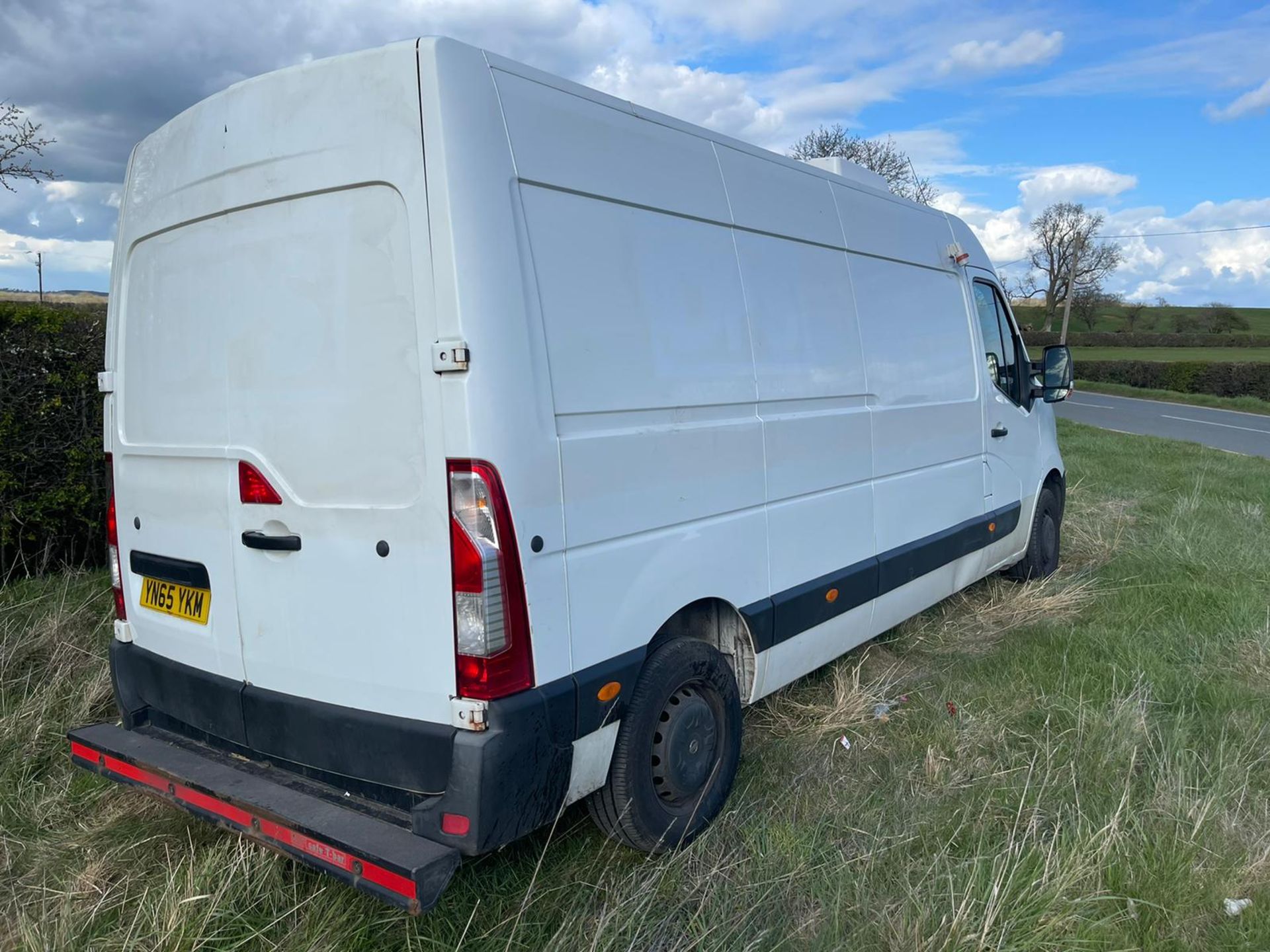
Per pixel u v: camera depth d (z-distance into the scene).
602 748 2.88
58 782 3.70
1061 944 2.65
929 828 3.30
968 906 2.72
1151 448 17.06
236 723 3.05
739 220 3.59
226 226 2.95
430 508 2.52
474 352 2.44
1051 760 3.74
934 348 5.12
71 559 6.04
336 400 2.70
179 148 3.12
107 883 3.04
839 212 4.36
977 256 5.90
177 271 3.15
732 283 3.52
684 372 3.21
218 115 2.96
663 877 3.02
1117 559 7.29
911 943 2.65
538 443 2.59
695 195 3.37
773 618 3.69
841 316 4.24
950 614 6.01
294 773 2.95
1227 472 13.02
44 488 5.79
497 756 2.49
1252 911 2.85
